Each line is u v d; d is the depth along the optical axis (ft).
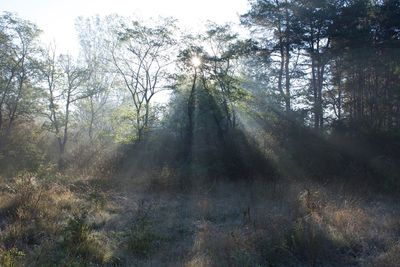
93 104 126.62
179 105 90.89
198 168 69.67
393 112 96.37
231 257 24.44
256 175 71.46
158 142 83.97
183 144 82.48
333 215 34.22
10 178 61.21
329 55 94.89
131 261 25.68
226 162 73.92
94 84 117.70
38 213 35.65
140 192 54.34
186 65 87.30
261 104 93.25
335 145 78.13
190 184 61.26
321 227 29.45
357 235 30.09
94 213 38.52
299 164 73.67
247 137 82.33
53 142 116.88
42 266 22.39
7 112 109.91
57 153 110.22
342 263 25.85
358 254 27.37
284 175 70.59
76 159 91.97
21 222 32.07
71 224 28.43
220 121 86.17
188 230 33.65
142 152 81.92
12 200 38.99
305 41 97.40
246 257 24.11
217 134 83.05
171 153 81.10
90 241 27.09
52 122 111.86
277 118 90.58
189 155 77.61
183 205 45.29
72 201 42.34
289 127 85.71
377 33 97.81
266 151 76.95
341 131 84.94
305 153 76.13
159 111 91.50
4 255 23.29
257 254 25.75
